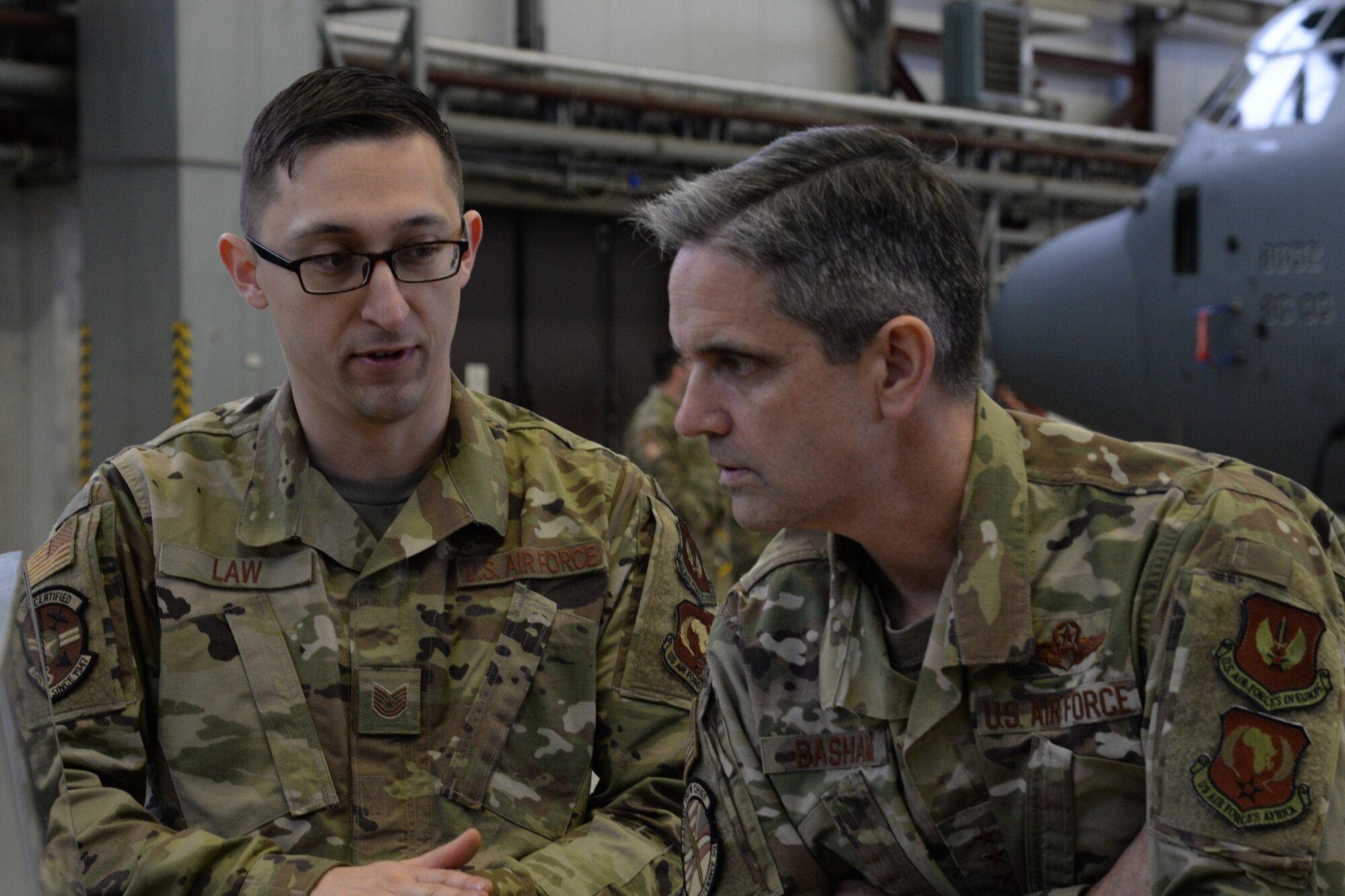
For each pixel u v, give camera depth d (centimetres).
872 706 107
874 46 941
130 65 523
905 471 101
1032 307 498
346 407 133
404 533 137
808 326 94
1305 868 89
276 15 531
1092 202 974
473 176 759
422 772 133
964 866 106
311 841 129
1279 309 396
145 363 525
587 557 142
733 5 895
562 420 831
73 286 647
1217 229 413
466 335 799
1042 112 963
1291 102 407
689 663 143
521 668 137
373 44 688
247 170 132
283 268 128
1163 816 93
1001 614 101
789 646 113
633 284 857
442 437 143
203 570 136
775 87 817
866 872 110
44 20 582
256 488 141
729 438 98
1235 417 417
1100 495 104
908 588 109
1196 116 445
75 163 614
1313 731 91
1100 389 471
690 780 120
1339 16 409
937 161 100
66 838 86
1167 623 96
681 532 150
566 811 135
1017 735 102
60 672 129
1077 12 1062
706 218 96
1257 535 96
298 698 133
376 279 127
